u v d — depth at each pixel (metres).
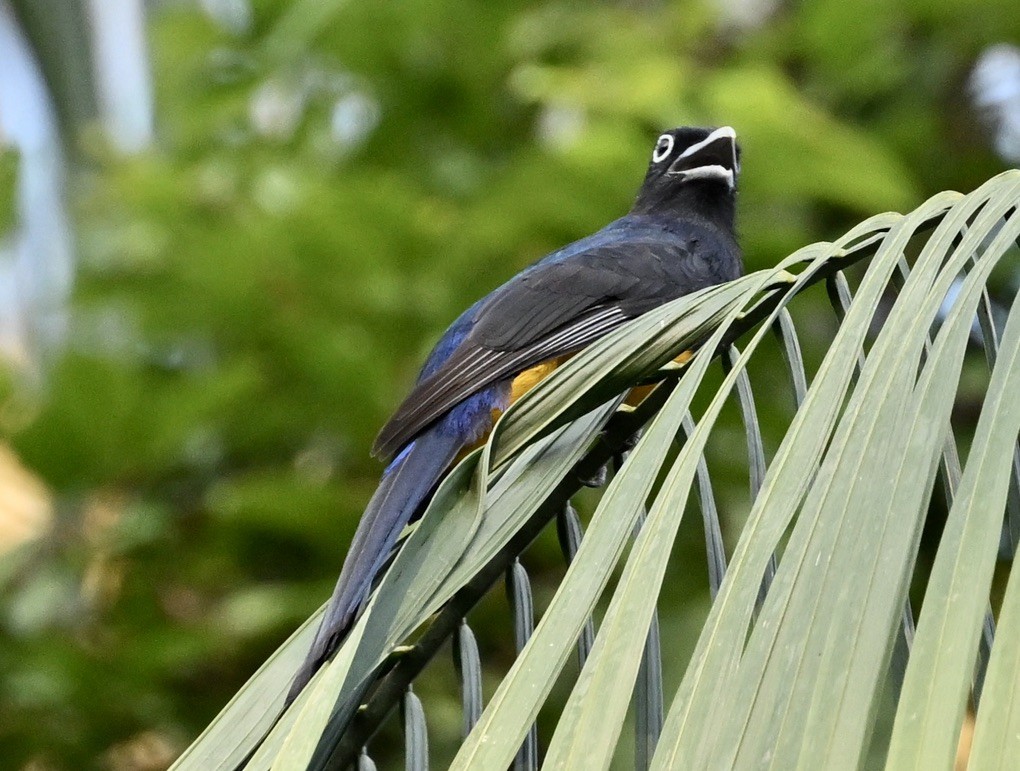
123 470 11.96
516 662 4.41
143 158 13.80
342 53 14.53
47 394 11.62
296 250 12.03
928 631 3.74
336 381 12.19
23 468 12.00
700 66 14.40
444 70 14.58
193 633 11.43
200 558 12.23
